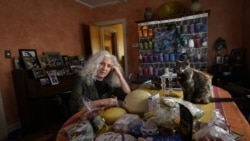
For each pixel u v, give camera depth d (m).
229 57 2.91
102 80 1.34
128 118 0.72
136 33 3.73
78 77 1.30
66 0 3.36
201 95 0.93
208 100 0.95
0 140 2.20
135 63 3.83
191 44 2.89
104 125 0.71
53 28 3.06
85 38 3.92
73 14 3.56
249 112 0.98
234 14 2.94
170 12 3.24
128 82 1.50
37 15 2.75
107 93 1.33
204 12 2.74
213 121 0.62
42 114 2.36
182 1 3.25
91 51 3.74
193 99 0.95
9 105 2.34
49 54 2.89
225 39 3.04
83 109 1.01
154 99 0.82
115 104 0.94
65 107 1.39
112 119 0.74
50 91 2.47
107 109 0.85
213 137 0.52
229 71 2.63
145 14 3.22
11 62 2.37
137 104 0.80
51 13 3.02
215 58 3.13
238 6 2.90
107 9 3.96
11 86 2.38
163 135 0.57
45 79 2.44
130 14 3.75
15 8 2.41
